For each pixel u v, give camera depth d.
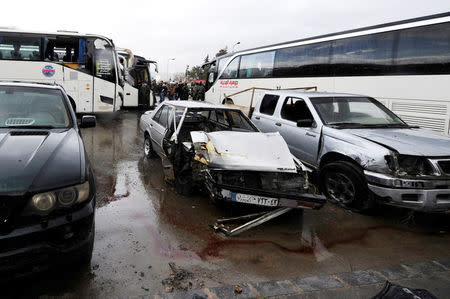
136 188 5.13
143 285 2.66
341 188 4.71
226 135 4.57
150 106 18.47
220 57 15.74
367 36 8.30
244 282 2.79
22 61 11.12
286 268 3.06
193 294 2.55
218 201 3.92
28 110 3.70
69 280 2.67
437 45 6.87
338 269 3.09
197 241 3.51
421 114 7.14
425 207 3.87
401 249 3.56
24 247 2.19
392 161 4.00
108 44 11.91
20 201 2.21
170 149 5.14
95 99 11.80
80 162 2.72
